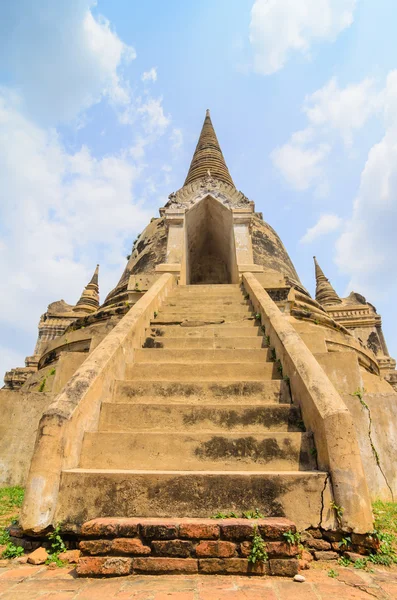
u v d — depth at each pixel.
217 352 6.11
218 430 4.38
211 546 2.83
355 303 23.80
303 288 15.48
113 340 5.51
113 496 3.29
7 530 3.52
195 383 5.09
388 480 5.79
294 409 4.46
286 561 2.76
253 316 8.12
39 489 3.25
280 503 3.24
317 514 3.20
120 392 5.07
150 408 4.55
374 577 2.70
